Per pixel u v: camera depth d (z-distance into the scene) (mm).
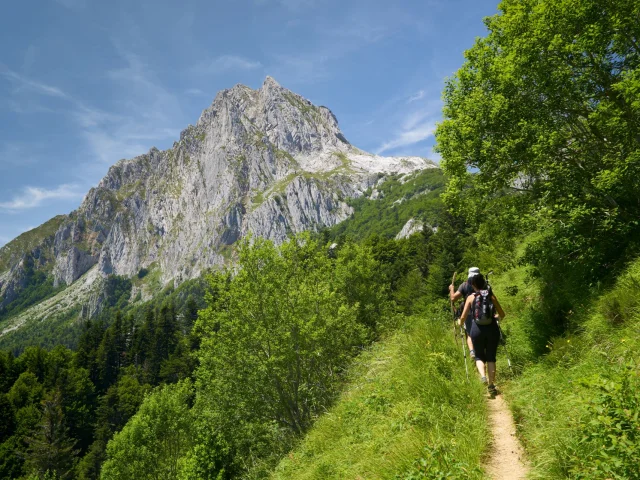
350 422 7262
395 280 53531
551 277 9531
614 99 9266
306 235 24812
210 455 22516
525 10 10812
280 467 8617
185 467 24375
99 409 65562
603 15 9055
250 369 19484
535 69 9867
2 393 69812
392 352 9305
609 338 5727
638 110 8180
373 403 7098
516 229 10695
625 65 9336
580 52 9273
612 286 7176
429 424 5242
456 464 3904
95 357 94500
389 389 7316
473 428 4891
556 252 9406
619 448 2955
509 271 14258
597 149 9766
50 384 75125
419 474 3875
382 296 32250
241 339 19547
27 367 83125
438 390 5980
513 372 6996
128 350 104125
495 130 10695
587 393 4188
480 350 6012
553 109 10094
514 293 11898
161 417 35250
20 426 60031
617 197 8734
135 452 34406
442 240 43781
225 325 20156
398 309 36750
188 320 117375
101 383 91438
